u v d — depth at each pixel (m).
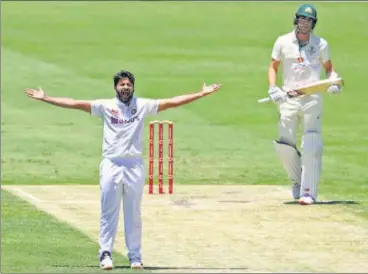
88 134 96.38
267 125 99.81
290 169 62.91
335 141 90.06
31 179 74.19
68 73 129.00
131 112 44.22
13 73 128.38
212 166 79.56
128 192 44.19
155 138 92.19
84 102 44.16
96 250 48.78
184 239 51.06
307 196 61.66
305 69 61.38
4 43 147.88
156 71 129.12
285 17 160.25
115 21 163.75
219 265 45.12
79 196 64.88
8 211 59.00
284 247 49.19
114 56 139.38
